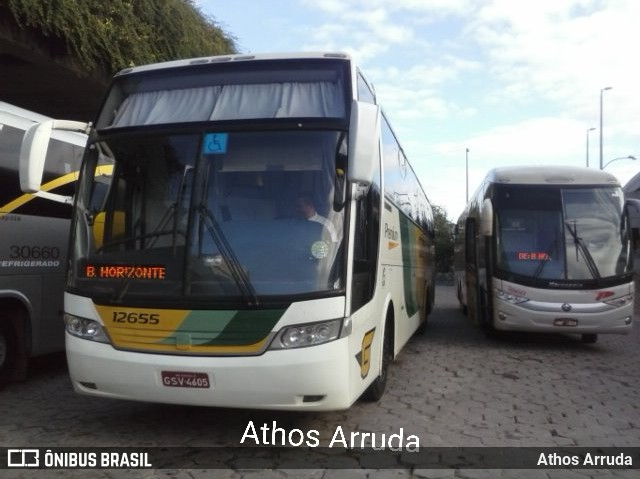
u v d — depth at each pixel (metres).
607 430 5.90
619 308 9.98
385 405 6.64
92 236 5.36
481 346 10.92
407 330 9.08
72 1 9.31
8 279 6.81
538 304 10.05
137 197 5.28
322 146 5.17
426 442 5.45
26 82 11.04
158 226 5.13
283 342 4.75
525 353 10.19
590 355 10.05
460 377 8.16
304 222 5.00
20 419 6.03
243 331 4.78
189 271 4.94
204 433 5.61
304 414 6.21
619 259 10.13
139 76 5.95
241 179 5.14
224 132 5.28
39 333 7.29
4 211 6.77
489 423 6.06
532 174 10.82
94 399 6.75
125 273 5.11
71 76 10.67
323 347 4.77
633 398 7.14
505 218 10.52
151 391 4.95
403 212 8.84
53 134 7.63
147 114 5.68
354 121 4.85
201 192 5.12
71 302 5.31
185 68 5.86
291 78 5.62
